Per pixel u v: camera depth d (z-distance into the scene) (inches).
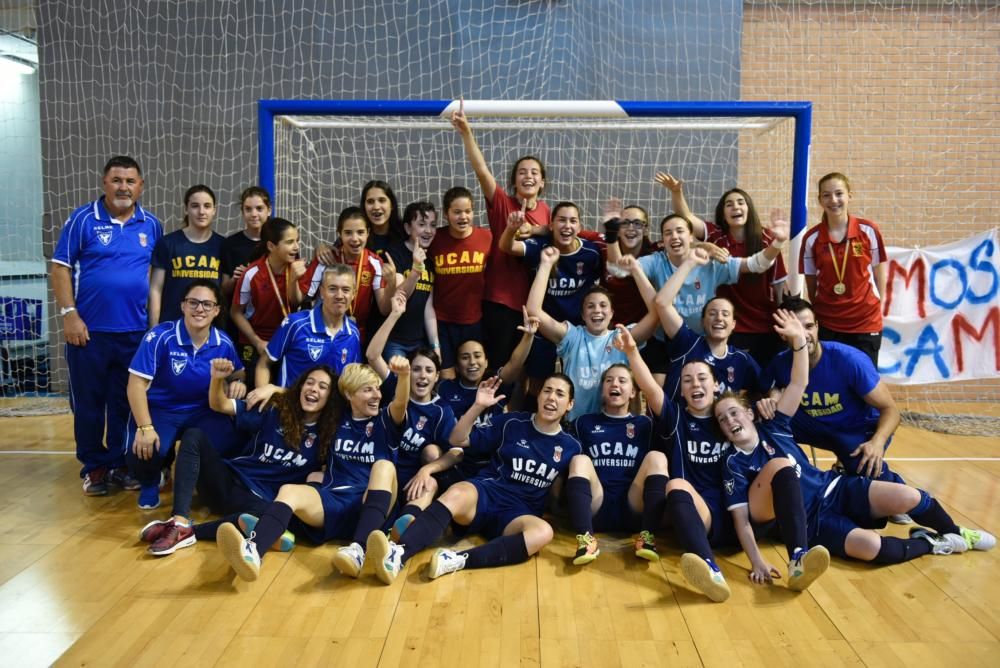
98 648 95.7
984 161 242.1
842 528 123.5
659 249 171.5
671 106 170.9
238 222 251.8
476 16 241.0
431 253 166.4
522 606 107.5
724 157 242.5
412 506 126.7
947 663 93.1
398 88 244.5
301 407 134.5
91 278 153.4
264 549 114.0
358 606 107.1
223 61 245.4
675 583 115.6
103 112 248.2
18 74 268.5
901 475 167.6
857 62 240.1
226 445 144.6
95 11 244.5
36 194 275.1
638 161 244.2
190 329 144.2
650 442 137.9
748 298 165.3
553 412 129.4
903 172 243.4
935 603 109.0
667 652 95.3
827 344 139.4
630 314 166.9
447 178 248.1
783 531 116.3
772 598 110.5
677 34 239.9
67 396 253.1
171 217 251.8
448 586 113.7
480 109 171.0
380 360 146.5
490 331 166.6
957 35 238.2
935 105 240.8
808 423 141.3
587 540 119.9
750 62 240.7
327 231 249.3
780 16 239.5
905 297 219.6
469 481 129.0
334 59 244.4
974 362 218.5
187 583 114.3
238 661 92.7
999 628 101.8
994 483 162.4
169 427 143.9
